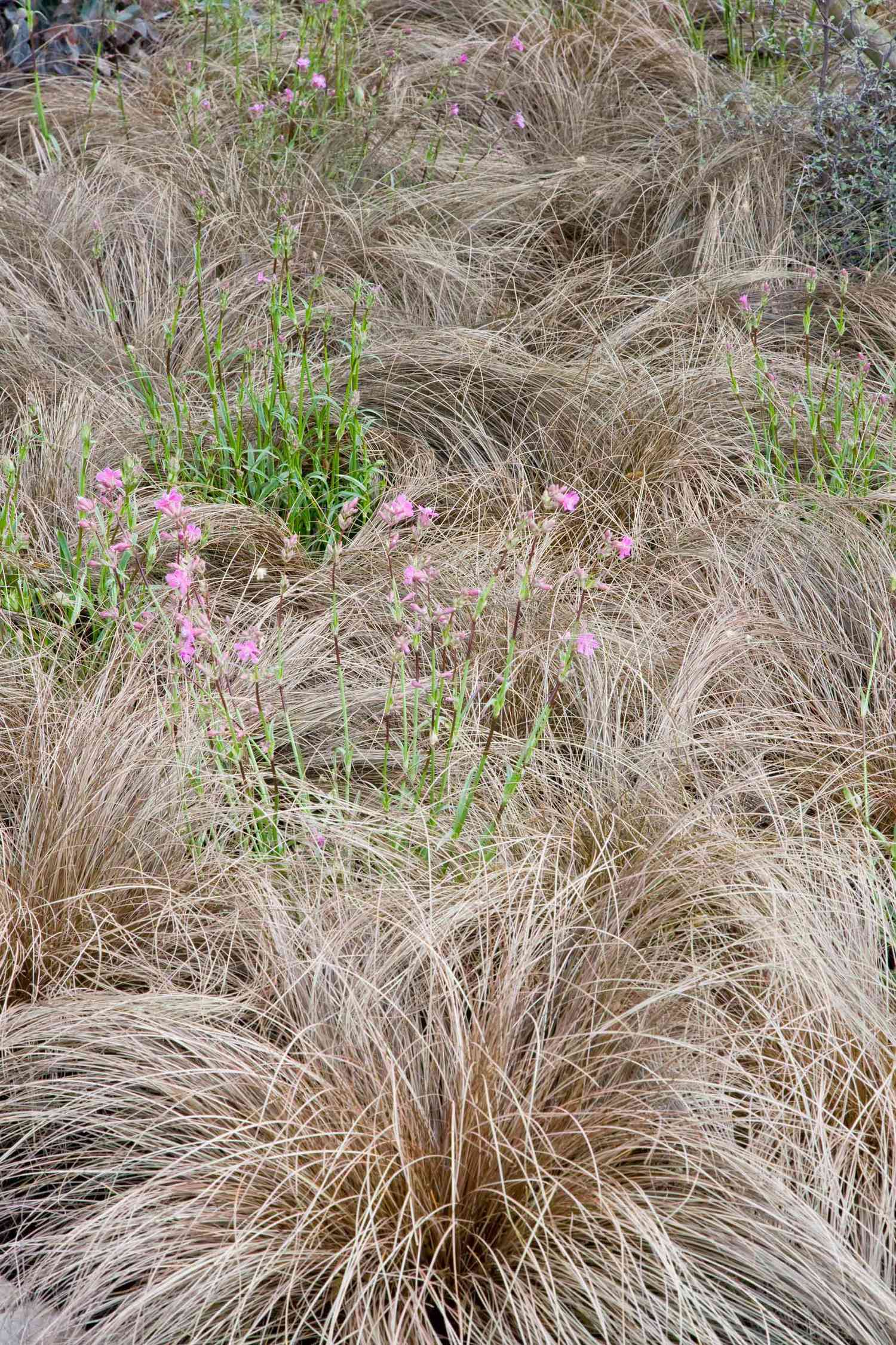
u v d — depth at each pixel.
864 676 3.44
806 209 5.36
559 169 5.57
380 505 3.91
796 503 3.87
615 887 2.73
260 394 4.25
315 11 6.08
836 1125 2.38
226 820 2.86
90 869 2.76
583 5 6.57
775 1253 2.14
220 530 3.75
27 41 5.81
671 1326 2.09
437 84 5.87
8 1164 2.37
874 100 5.39
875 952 2.65
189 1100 2.34
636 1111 2.26
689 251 5.19
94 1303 2.11
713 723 3.30
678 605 3.70
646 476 4.11
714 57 6.52
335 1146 2.27
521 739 3.24
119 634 3.28
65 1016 2.45
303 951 2.59
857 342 4.73
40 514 3.71
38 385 4.20
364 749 3.23
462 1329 2.03
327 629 3.49
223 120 5.58
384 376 4.48
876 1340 2.08
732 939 2.68
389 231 5.10
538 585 2.85
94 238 4.78
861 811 3.01
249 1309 2.12
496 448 4.39
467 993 2.43
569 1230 2.17
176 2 6.22
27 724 3.02
